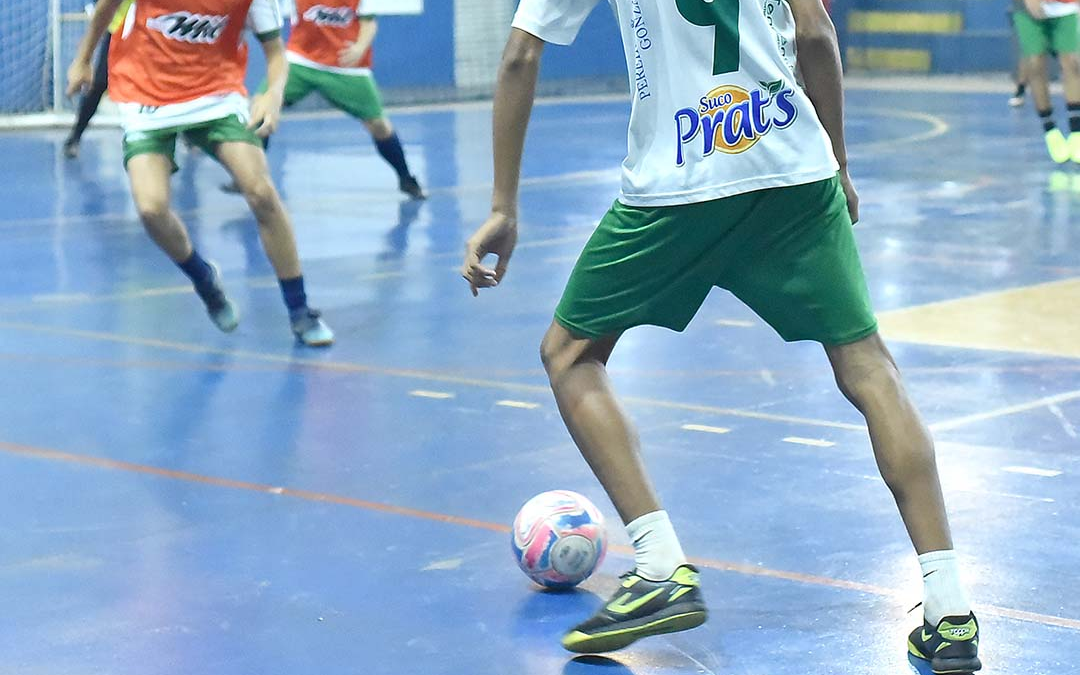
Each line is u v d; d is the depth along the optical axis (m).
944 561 3.78
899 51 32.81
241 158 7.94
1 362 7.66
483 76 27.31
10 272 10.38
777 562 4.60
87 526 5.04
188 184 15.48
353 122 22.91
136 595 4.38
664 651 3.94
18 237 11.94
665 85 3.77
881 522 4.97
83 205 13.83
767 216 3.78
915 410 3.86
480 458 5.85
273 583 4.47
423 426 6.36
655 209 3.78
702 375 7.24
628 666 3.83
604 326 3.93
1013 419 6.34
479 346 8.01
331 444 6.08
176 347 8.05
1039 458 5.74
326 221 12.84
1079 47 16.20
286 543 4.85
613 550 4.77
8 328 8.53
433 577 4.52
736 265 3.89
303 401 6.83
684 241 3.79
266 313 8.97
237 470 5.71
